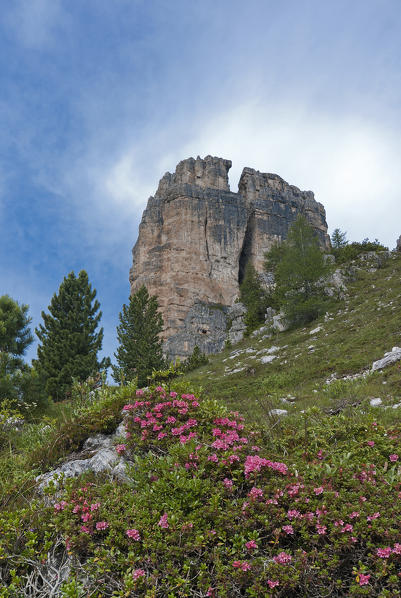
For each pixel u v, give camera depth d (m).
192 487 3.95
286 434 6.02
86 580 3.60
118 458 5.59
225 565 3.38
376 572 3.20
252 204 96.00
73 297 31.23
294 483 3.97
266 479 4.14
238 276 92.19
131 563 3.38
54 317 31.09
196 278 84.94
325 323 32.84
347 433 5.84
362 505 3.70
